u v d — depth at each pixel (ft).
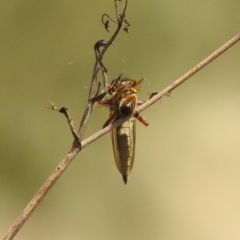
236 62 2.90
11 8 2.66
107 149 2.39
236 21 2.93
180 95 2.77
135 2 2.81
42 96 2.56
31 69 2.60
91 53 2.65
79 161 2.35
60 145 2.41
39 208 2.20
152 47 2.79
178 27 2.87
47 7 2.69
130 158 1.37
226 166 2.44
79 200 2.26
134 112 1.34
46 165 2.36
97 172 2.34
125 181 1.37
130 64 2.72
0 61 2.58
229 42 1.33
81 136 1.30
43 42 2.66
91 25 2.69
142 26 2.79
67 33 2.68
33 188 2.32
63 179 2.29
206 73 2.87
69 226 2.18
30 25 2.67
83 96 2.58
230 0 2.95
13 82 2.56
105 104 1.36
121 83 1.36
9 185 2.30
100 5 2.72
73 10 2.71
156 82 2.75
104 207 2.25
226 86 2.85
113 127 1.32
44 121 2.46
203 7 2.92
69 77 2.62
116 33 1.33
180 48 2.84
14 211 2.24
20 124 2.44
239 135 2.61
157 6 2.84
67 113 1.30
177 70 2.80
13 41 2.63
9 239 1.28
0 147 2.35
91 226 2.19
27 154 2.37
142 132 2.57
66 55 2.65
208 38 2.90
